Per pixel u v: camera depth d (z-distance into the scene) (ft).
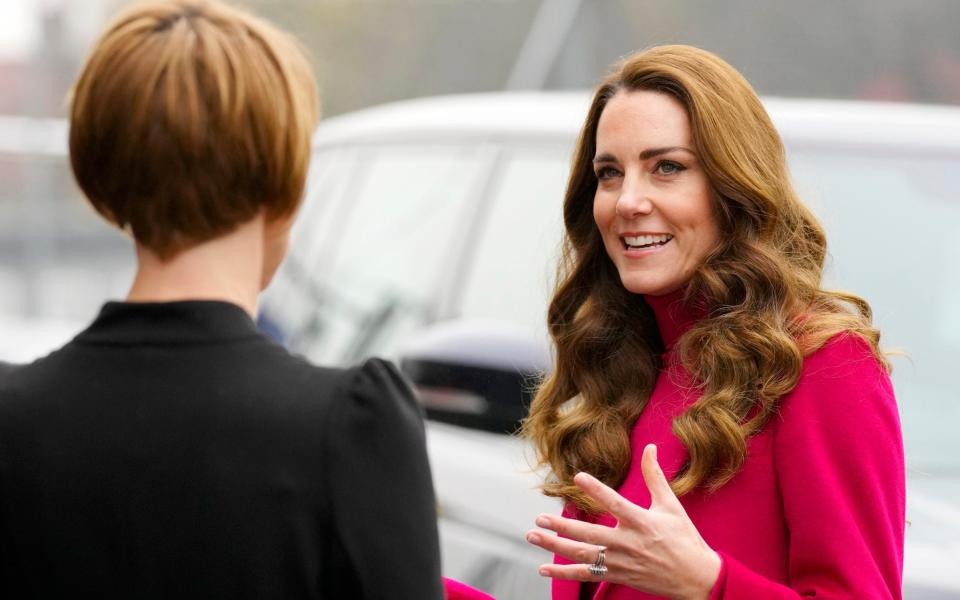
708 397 14.10
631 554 12.51
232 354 10.23
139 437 9.93
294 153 10.44
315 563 9.75
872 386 13.70
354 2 88.02
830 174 22.59
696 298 14.97
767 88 64.90
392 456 9.95
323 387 10.11
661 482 12.75
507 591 19.74
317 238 29.50
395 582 9.75
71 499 9.87
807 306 14.65
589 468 15.42
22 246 78.38
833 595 12.97
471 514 20.83
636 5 58.23
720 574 12.59
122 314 10.43
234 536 9.73
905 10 68.28
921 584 16.12
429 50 86.43
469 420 21.52
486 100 27.63
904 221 22.15
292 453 9.83
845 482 13.39
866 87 65.67
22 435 10.07
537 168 23.95
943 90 65.87
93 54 10.39
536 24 58.29
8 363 10.66
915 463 19.66
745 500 13.80
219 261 10.51
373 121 30.17
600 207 15.20
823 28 67.10
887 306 21.36
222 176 10.18
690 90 14.64
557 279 16.75
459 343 21.84
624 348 15.96
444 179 26.07
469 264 24.21
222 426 9.91
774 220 14.73
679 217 14.69
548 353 20.84
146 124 10.07
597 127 15.66
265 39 10.55
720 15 67.67
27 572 9.97
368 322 26.07
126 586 9.78
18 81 80.12
